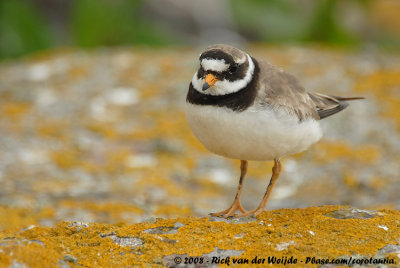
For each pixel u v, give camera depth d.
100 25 20.38
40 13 24.59
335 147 14.54
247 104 8.13
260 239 7.45
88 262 6.96
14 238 7.18
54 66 19.08
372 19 26.45
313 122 8.78
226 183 13.53
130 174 13.55
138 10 21.56
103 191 12.55
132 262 7.00
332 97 10.21
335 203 12.20
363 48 20.72
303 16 21.09
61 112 16.33
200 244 7.37
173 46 21.95
